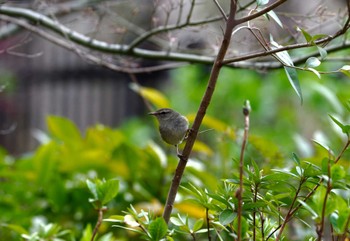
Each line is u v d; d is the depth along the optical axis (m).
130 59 11.78
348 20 5.39
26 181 10.97
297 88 5.12
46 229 6.82
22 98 22.86
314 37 5.23
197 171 9.73
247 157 10.38
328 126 13.18
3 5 10.91
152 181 10.67
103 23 12.43
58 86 23.23
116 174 11.12
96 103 23.53
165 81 21.59
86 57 10.51
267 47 5.80
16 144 23.09
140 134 17.23
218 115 16.88
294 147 13.98
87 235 6.99
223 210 5.12
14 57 22.27
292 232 8.30
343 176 4.47
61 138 11.31
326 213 4.47
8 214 10.13
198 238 8.80
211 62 9.73
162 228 5.15
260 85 16.62
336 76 15.84
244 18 5.23
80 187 10.61
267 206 5.54
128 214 5.60
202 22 9.04
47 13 11.52
